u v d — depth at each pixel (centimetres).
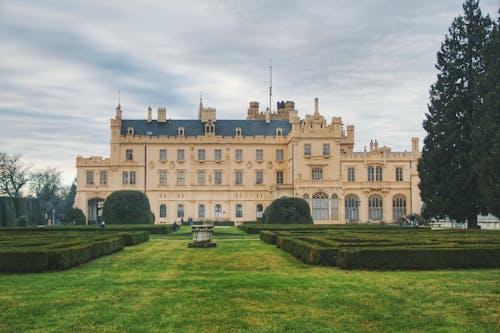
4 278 2883
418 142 12400
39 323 1902
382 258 3162
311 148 12231
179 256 4119
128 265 3528
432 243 3616
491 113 6141
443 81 7388
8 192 14838
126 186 12494
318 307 2123
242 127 13225
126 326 1861
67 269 3297
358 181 12256
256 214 12725
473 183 6912
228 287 2547
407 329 1833
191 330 1817
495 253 3206
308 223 9156
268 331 1802
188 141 12712
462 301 2200
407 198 12275
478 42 7181
